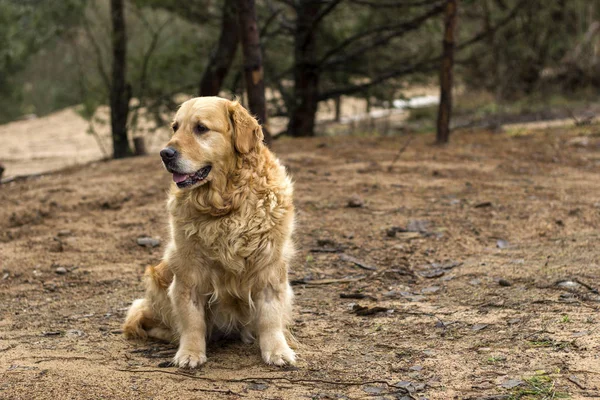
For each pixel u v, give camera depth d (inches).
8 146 1047.0
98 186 427.5
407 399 152.9
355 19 691.4
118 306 245.6
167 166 179.3
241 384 167.5
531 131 618.8
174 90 683.4
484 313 210.4
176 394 160.7
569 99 957.8
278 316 189.2
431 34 701.3
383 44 654.5
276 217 186.2
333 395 158.1
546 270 246.4
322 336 202.8
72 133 1170.6
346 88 679.1
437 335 195.6
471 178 420.2
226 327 198.5
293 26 668.1
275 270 189.0
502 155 494.0
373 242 301.6
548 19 968.9
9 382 168.7
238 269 184.1
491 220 326.0
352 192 387.5
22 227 347.6
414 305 224.8
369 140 575.2
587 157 480.7
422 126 812.0
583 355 168.2
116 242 319.6
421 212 344.2
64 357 189.9
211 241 182.1
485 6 813.2
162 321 207.2
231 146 185.3
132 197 398.3
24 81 1429.6
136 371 177.5
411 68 654.5
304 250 296.0
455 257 277.9
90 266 291.1
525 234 303.1
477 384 157.6
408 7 659.4
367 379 166.7
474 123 714.8
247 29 401.7
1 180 532.4
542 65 975.0
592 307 204.8
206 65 663.8
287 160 473.7
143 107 693.3
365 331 204.5
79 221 355.9
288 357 181.6
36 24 649.0
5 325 226.4
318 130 846.5
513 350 177.5
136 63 690.8
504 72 940.6
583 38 973.2
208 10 678.5
